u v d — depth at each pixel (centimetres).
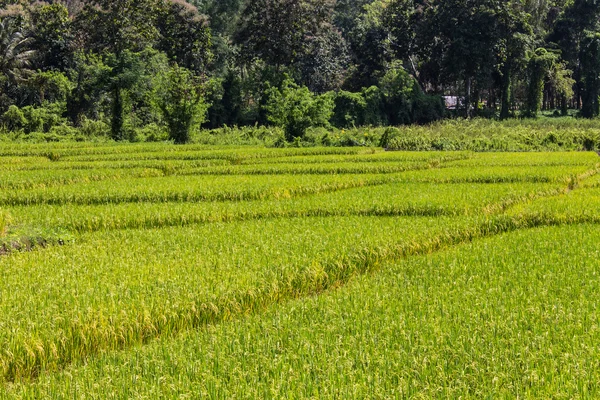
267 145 4828
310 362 724
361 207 1816
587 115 7975
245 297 1007
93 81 5306
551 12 9294
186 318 927
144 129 5578
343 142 4806
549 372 693
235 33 7750
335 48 9094
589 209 1728
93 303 932
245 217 1770
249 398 647
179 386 674
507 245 1338
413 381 669
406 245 1352
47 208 1831
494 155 3706
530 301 923
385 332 809
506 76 7794
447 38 7956
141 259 1209
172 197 2055
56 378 740
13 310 909
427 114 7469
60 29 7150
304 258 1176
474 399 643
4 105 6569
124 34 6862
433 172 2664
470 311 882
